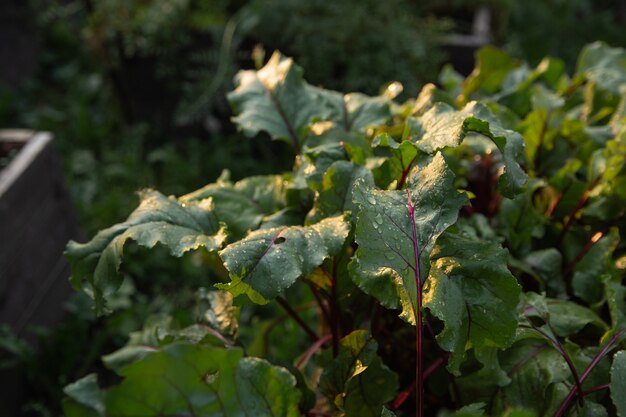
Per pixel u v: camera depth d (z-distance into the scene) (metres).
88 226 1.89
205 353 0.52
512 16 2.43
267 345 0.89
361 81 1.87
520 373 0.66
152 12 2.02
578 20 2.56
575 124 0.88
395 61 1.91
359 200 0.58
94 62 2.84
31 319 1.46
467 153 0.84
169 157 2.07
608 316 0.75
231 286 0.58
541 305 0.67
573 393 0.62
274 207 0.78
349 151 0.71
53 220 1.58
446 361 0.68
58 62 2.94
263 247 0.60
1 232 1.36
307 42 1.90
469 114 0.61
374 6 2.02
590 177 0.80
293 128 0.81
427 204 0.59
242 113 0.81
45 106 2.65
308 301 1.01
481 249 0.60
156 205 0.68
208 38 2.03
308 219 0.67
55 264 1.58
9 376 1.39
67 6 3.02
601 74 0.97
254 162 2.05
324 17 1.94
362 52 1.91
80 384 0.53
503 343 0.58
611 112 0.94
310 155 0.70
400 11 2.05
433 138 0.62
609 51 1.05
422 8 2.29
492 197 0.83
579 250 0.80
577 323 0.69
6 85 2.65
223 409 0.54
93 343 1.49
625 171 0.76
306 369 0.76
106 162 2.21
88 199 1.99
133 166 2.08
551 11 2.44
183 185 2.02
